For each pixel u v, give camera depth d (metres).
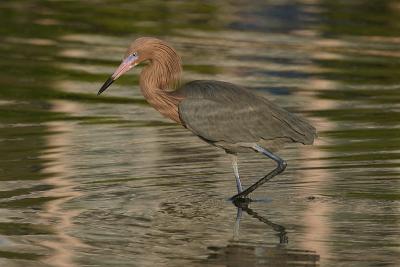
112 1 28.92
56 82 20.53
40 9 27.45
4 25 25.34
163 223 12.62
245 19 26.56
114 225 12.52
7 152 15.77
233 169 14.42
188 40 24.09
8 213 12.93
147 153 15.88
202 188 14.22
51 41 23.89
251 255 11.47
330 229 12.43
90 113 18.47
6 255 11.44
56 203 13.35
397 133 17.05
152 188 14.11
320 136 16.86
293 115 14.17
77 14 26.95
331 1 29.00
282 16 26.89
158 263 11.19
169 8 28.03
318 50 23.56
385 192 14.00
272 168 15.31
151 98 14.66
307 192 14.05
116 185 14.19
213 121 14.05
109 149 16.05
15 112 18.41
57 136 16.80
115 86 20.62
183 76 20.62
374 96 19.70
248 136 13.98
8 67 21.53
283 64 22.11
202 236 12.15
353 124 17.62
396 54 23.36
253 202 13.62
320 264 11.16
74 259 11.30
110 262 11.22
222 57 22.52
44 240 11.95
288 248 11.71
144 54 14.70
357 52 23.45
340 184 14.36
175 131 17.34
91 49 23.17
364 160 15.50
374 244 11.86
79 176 14.56
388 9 28.16
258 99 14.16
